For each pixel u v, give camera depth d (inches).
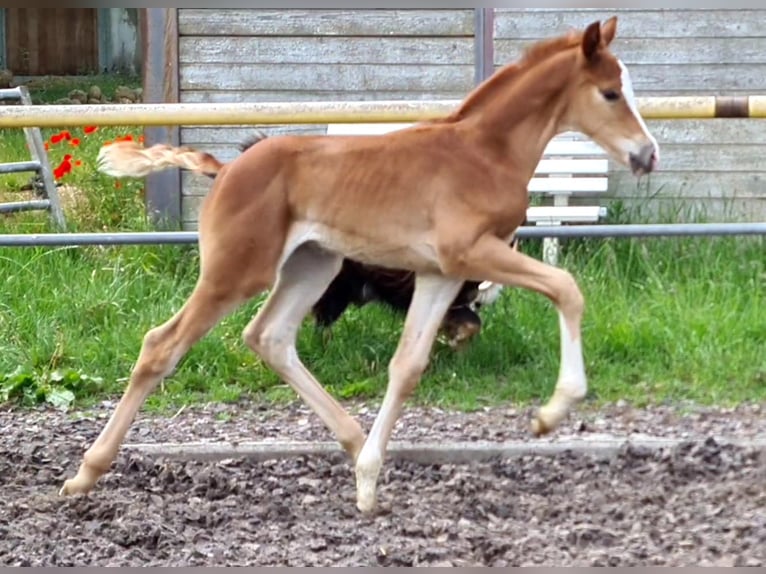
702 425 240.7
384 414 194.4
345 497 203.2
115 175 206.4
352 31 349.1
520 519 192.4
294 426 246.5
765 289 298.2
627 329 274.8
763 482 205.6
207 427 246.1
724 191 343.6
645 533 183.3
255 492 204.2
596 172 328.5
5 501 197.8
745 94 345.1
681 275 306.2
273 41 349.7
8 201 395.2
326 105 231.1
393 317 274.2
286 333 205.9
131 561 172.4
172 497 201.8
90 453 197.6
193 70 350.0
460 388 261.1
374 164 191.3
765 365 265.6
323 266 205.3
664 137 343.3
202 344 274.5
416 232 190.7
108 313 293.6
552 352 269.3
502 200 190.4
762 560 169.6
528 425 241.3
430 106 230.7
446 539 181.6
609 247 308.0
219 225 193.0
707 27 343.6
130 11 784.3
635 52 345.4
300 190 193.2
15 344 282.0
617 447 221.1
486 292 264.2
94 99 660.7
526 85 193.5
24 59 781.3
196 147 351.9
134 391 197.9
